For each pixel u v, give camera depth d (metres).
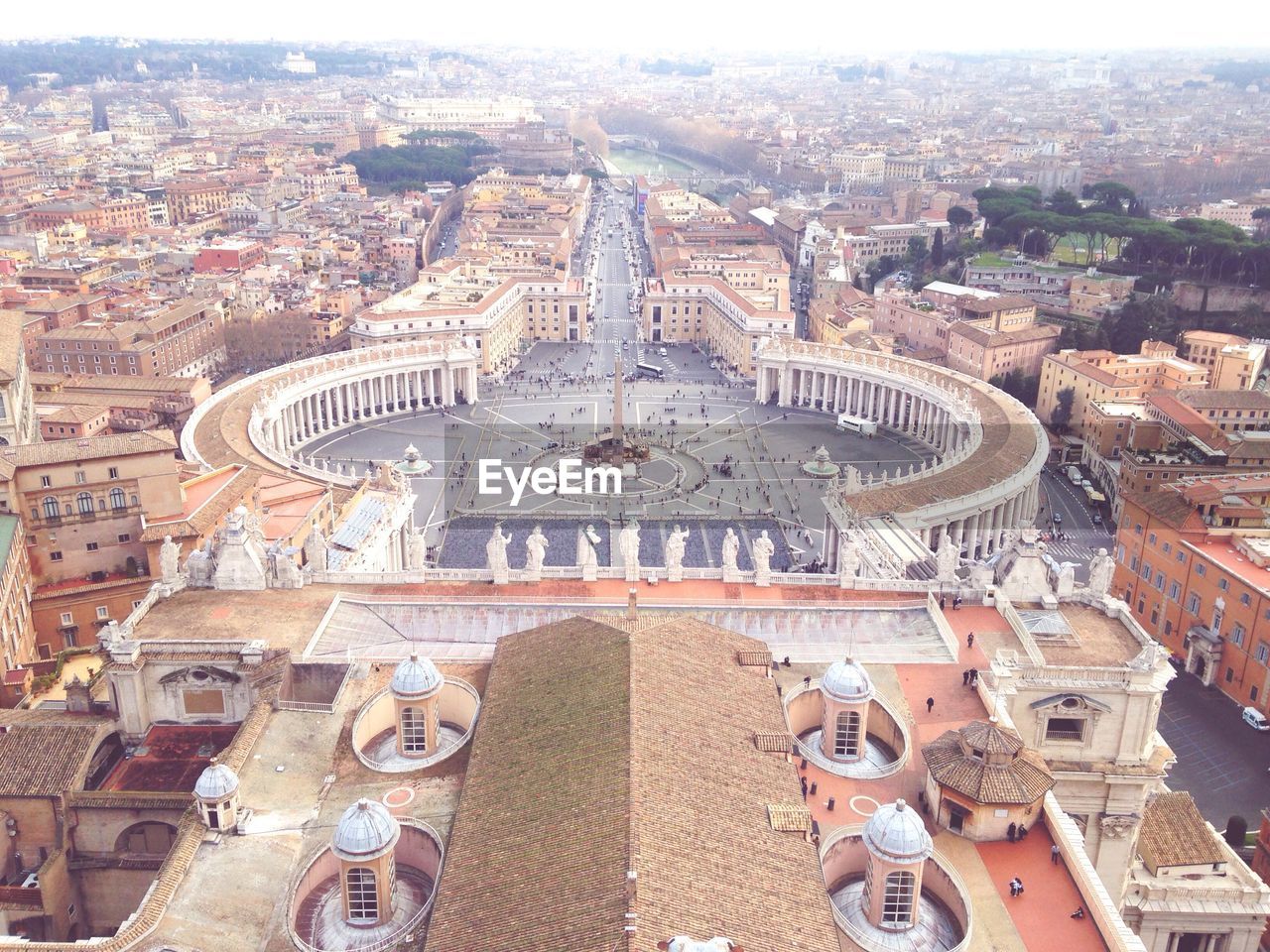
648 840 72.38
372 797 90.06
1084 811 108.75
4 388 186.62
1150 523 179.62
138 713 109.75
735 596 126.44
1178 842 112.31
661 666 94.56
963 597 124.44
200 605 121.12
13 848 99.88
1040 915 79.75
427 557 197.88
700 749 85.38
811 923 70.94
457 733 103.12
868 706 100.00
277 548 129.25
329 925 79.19
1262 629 153.38
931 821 89.88
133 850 102.06
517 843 76.50
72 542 155.38
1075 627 118.12
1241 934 107.50
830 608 121.81
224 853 83.25
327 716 101.38
